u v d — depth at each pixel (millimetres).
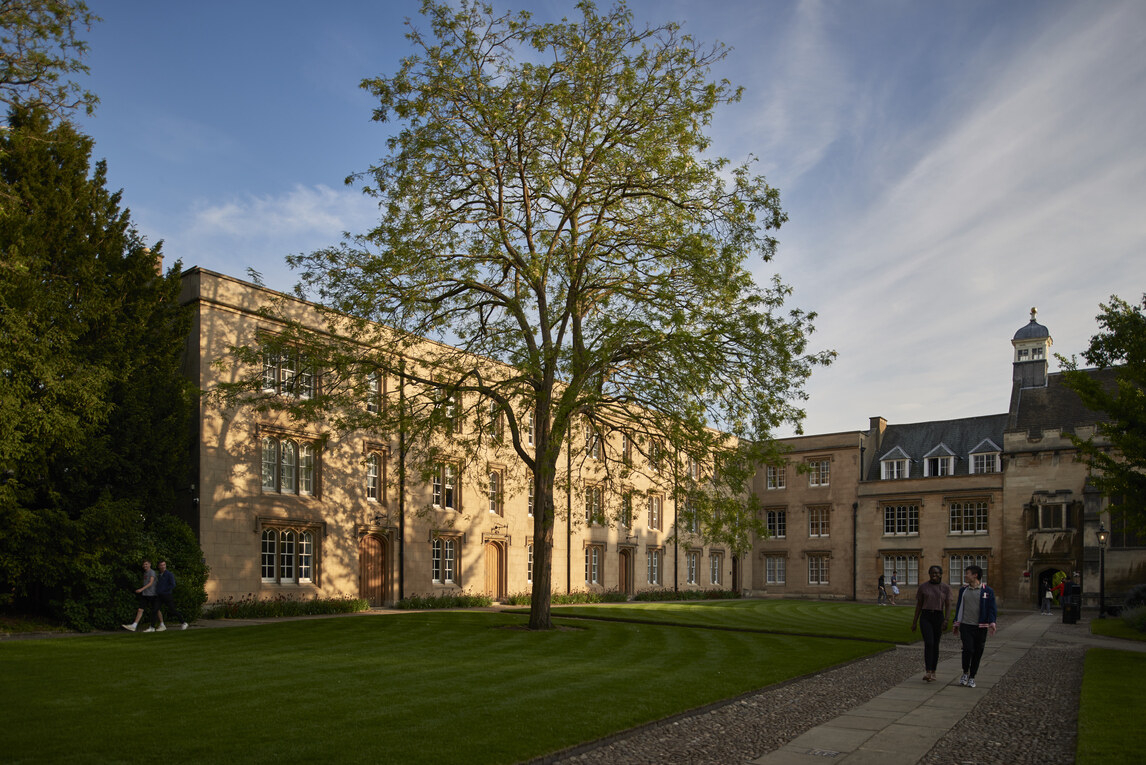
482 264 20391
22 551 17328
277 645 15023
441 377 21250
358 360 19297
